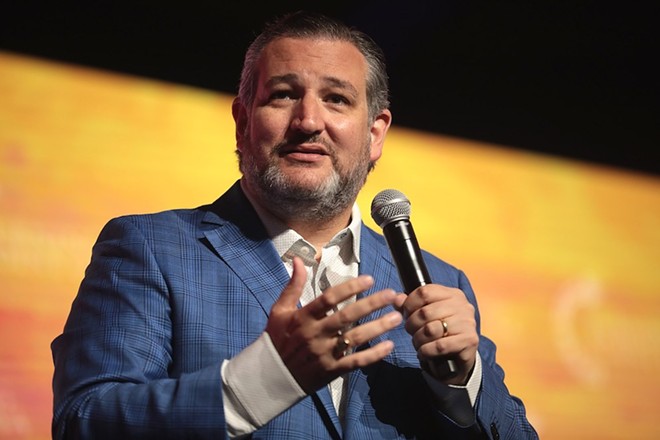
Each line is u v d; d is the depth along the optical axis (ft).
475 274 45.34
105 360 16.56
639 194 51.29
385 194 18.34
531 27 48.67
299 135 18.86
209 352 17.04
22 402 34.09
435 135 46.85
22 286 35.01
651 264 49.98
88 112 38.19
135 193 38.22
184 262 18.21
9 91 36.86
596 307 47.70
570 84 50.72
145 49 40.24
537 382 44.86
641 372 47.37
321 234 19.86
